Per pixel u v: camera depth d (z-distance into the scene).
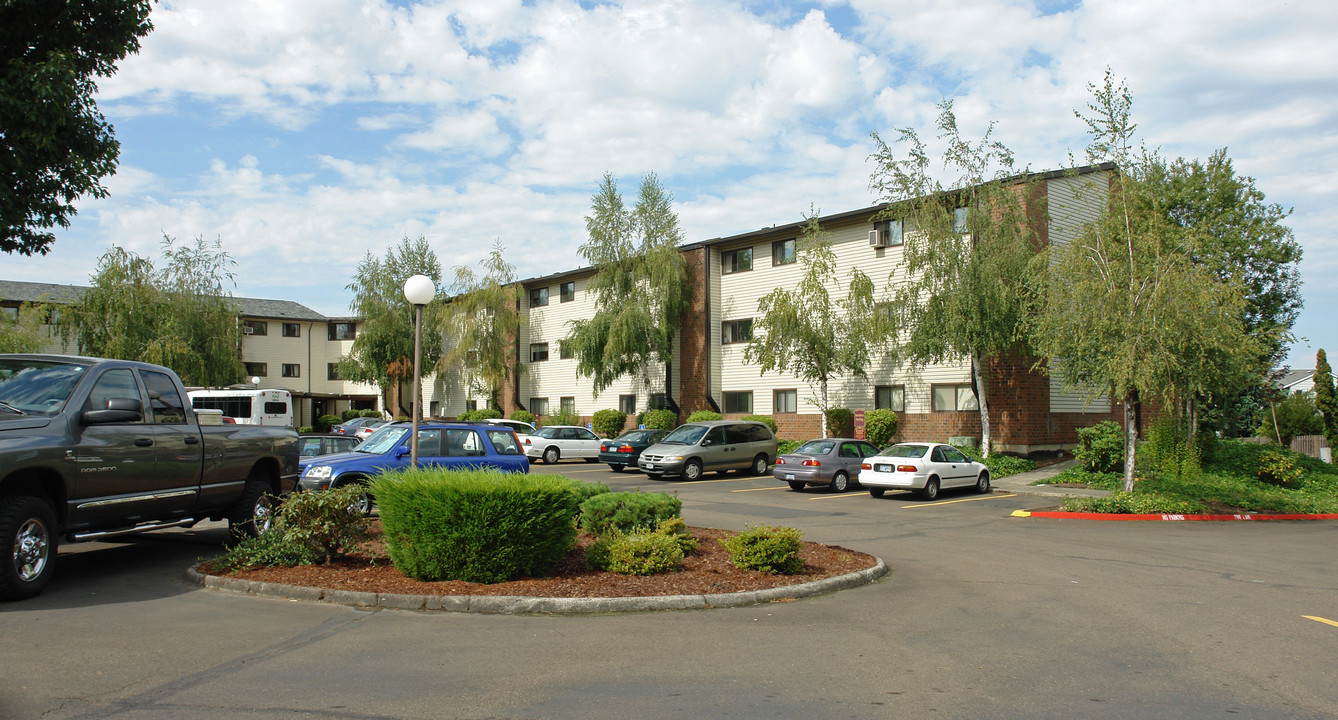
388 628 6.56
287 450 10.70
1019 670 5.70
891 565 10.42
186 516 9.05
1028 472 23.88
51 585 7.93
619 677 5.37
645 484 22.52
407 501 7.89
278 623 6.61
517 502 8.01
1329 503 19.69
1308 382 67.19
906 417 28.03
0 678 4.99
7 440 6.80
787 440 30.12
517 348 44.78
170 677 5.12
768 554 8.88
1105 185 22.30
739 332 34.03
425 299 11.67
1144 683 5.45
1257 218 24.97
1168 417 21.98
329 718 4.45
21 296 46.50
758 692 5.11
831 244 30.05
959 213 24.34
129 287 32.19
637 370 37.69
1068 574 9.84
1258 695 5.21
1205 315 16.52
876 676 5.51
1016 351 25.12
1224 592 8.83
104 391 8.05
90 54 13.38
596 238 37.25
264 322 56.53
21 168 12.45
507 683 5.17
